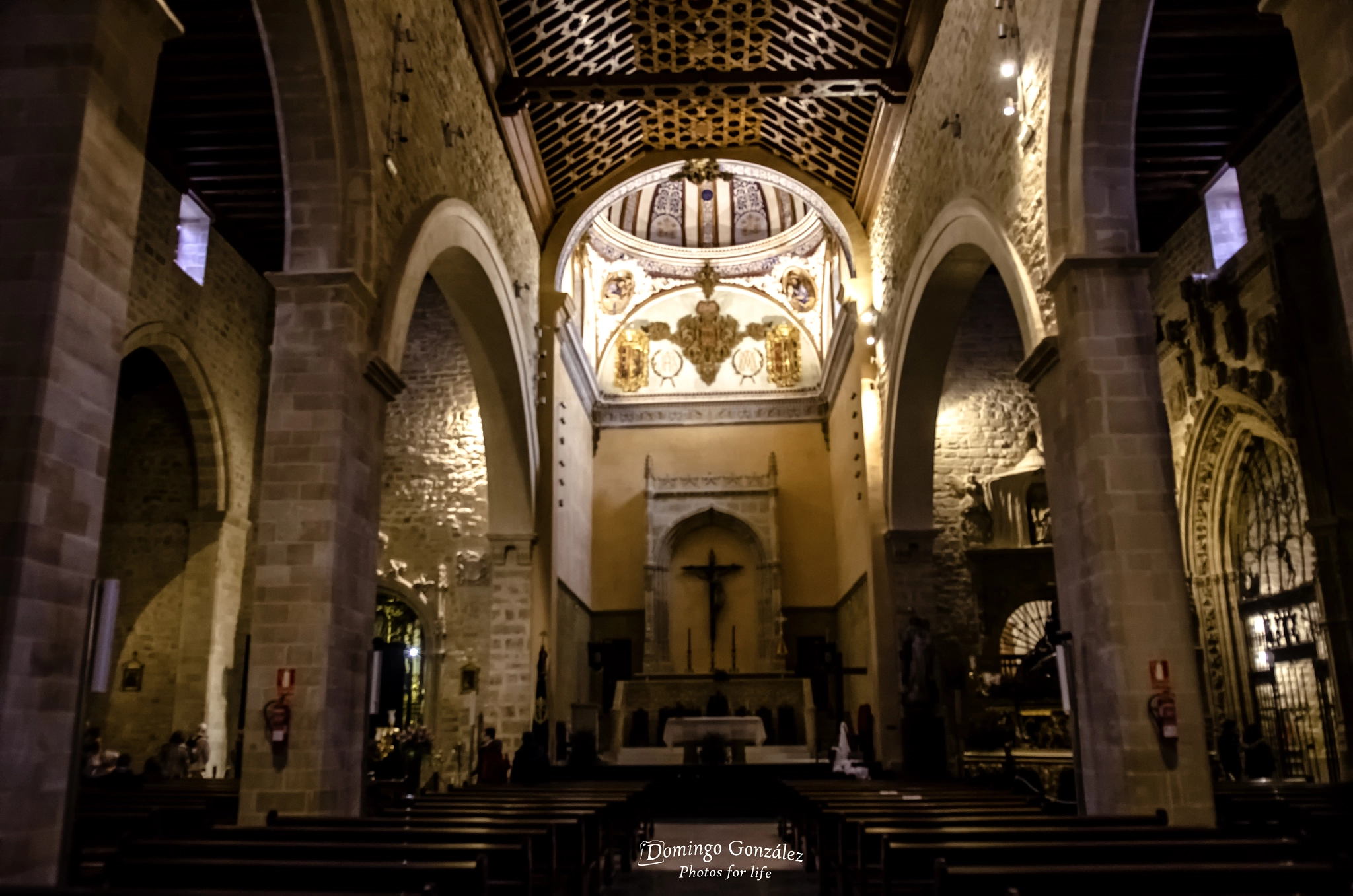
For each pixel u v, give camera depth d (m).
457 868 4.93
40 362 5.45
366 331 10.34
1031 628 18.84
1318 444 12.69
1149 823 7.08
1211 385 15.46
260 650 9.25
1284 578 15.09
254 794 8.96
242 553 19.17
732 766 18.31
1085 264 9.28
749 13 17.11
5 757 5.04
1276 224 13.20
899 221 17.48
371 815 10.89
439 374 22.25
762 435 28.25
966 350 20.44
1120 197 9.45
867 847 6.84
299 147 10.04
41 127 5.75
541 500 20.09
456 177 13.98
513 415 18.55
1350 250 5.10
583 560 25.89
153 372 18.59
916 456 18.30
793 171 21.16
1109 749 8.80
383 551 21.25
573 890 7.83
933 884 5.70
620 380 28.86
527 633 18.95
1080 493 9.33
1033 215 10.34
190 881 4.95
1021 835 6.34
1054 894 4.73
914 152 16.23
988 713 18.16
